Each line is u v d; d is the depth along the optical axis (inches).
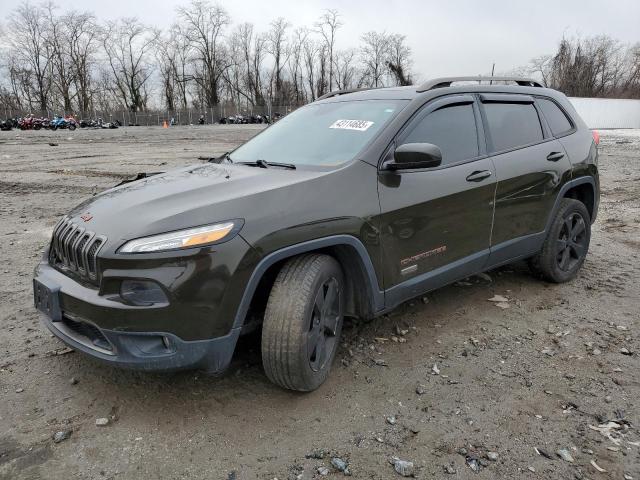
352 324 153.3
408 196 129.1
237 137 1219.2
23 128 2032.5
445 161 141.6
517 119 168.1
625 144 933.2
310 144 141.3
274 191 111.0
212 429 106.7
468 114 152.4
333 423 108.3
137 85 3353.8
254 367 129.2
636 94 2738.7
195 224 101.7
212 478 93.5
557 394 118.7
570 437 104.0
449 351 138.3
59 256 120.2
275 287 110.5
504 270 202.1
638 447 101.0
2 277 197.3
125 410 113.0
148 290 99.4
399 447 101.3
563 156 176.9
